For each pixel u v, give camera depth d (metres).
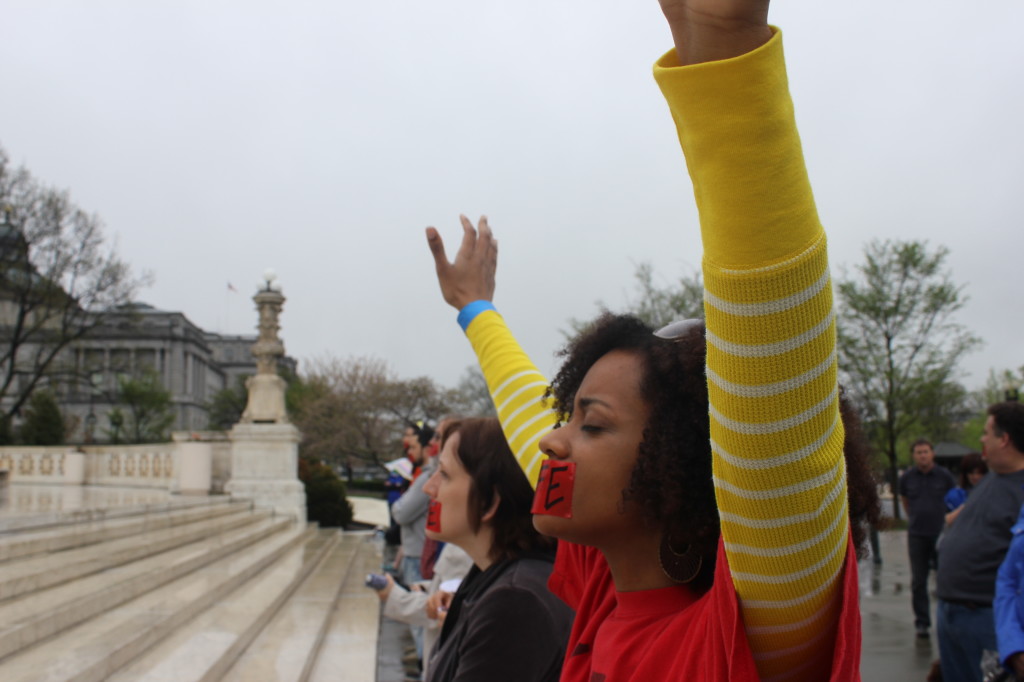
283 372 47.72
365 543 18.30
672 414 1.25
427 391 48.41
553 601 2.12
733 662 0.98
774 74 0.77
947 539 4.98
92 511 8.80
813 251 0.83
